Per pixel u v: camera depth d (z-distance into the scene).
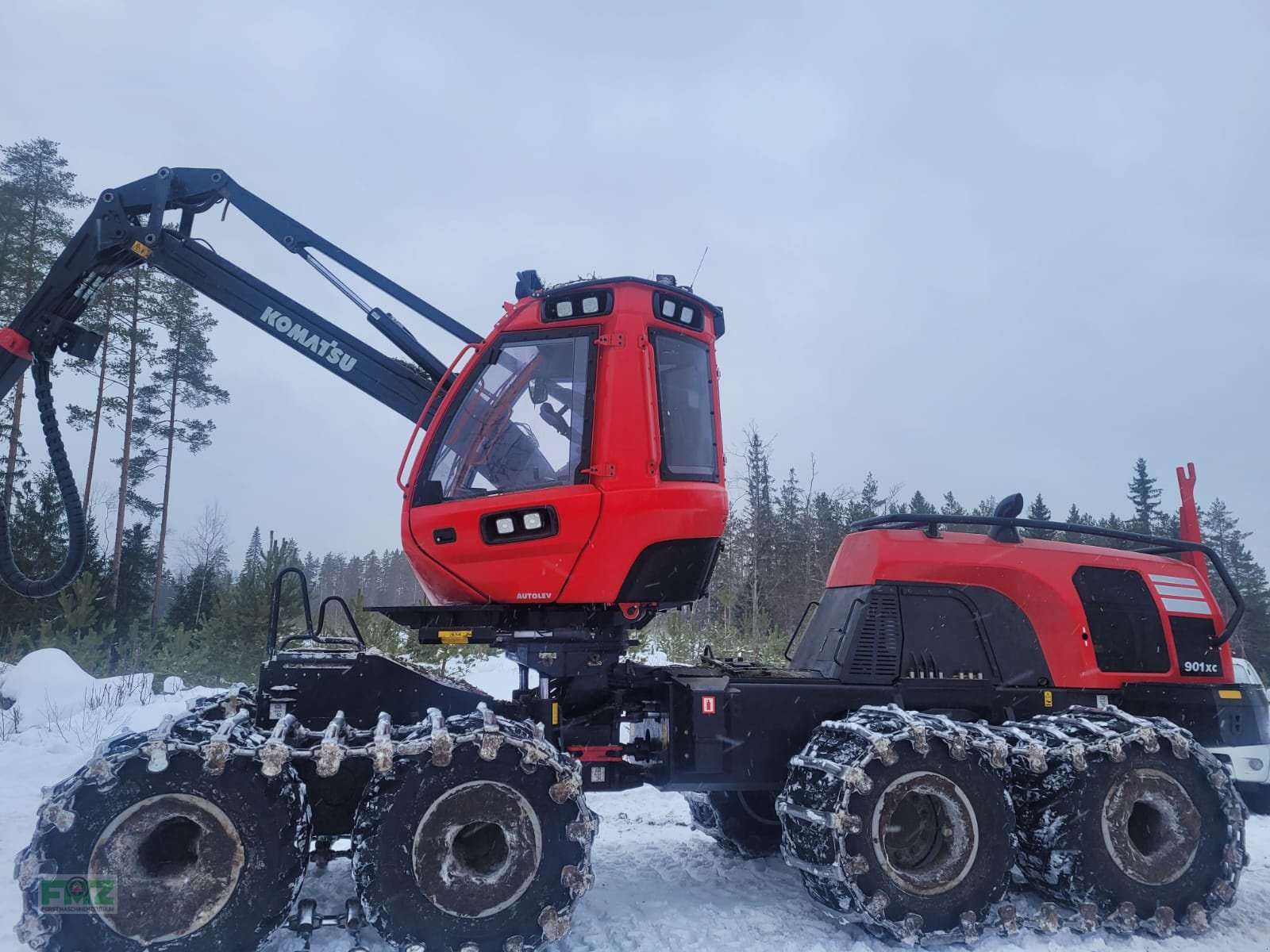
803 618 5.78
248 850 3.57
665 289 4.84
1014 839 4.30
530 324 4.73
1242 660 5.87
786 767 4.64
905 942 3.96
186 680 12.83
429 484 4.68
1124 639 5.27
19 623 17.59
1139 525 44.75
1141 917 4.35
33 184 24.27
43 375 5.61
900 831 4.27
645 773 4.80
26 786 6.89
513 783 3.82
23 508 19.89
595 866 5.47
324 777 3.96
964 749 4.24
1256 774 5.23
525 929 3.75
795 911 4.56
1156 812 4.59
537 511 4.49
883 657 4.96
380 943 3.94
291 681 4.38
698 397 5.00
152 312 26.02
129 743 3.63
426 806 3.73
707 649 5.66
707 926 4.30
